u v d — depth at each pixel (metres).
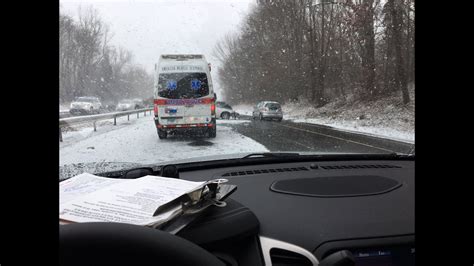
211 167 3.37
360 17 24.56
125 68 27.36
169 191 1.84
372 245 1.91
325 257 1.85
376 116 21.69
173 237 1.32
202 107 12.00
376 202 2.41
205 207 1.68
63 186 1.95
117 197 1.73
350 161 3.64
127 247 1.21
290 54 36.59
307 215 2.20
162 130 11.81
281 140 11.52
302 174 3.11
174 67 11.98
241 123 21.47
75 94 15.69
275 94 40.38
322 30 31.98
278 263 1.87
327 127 19.39
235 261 1.79
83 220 1.47
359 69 27.75
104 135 12.39
